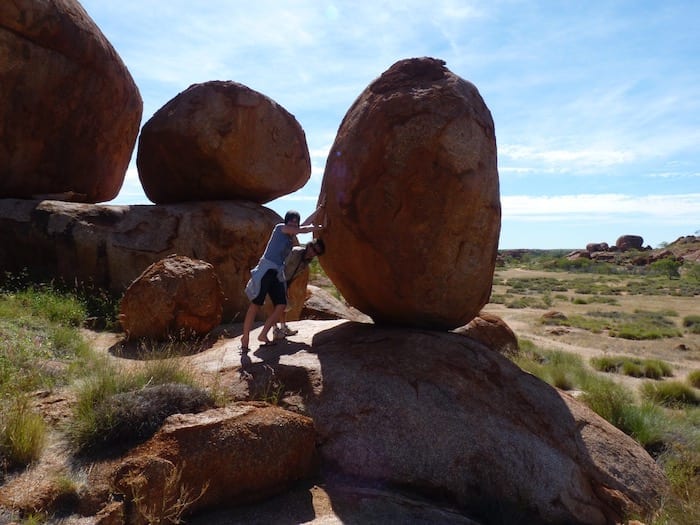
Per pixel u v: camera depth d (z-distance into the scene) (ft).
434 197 16.67
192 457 11.96
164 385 14.37
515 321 81.20
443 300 17.70
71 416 13.92
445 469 14.05
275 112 38.60
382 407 15.06
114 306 29.45
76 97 34.50
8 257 31.24
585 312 95.71
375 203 17.07
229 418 12.99
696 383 39.78
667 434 23.21
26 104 32.17
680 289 150.82
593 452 16.39
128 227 32.14
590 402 25.91
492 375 17.15
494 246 18.28
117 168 40.16
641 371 43.19
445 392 15.71
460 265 17.35
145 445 12.35
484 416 15.42
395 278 17.38
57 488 11.14
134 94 39.63
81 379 16.58
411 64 18.15
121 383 14.87
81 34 33.96
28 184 33.99
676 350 58.13
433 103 16.93
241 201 37.24
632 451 17.29
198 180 37.27
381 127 17.10
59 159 34.94
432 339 17.75
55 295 28.50
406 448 14.26
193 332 24.80
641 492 15.84
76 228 31.01
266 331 19.08
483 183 17.21
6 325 20.71
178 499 11.42
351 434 14.52
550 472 14.70
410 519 12.32
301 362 16.98
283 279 19.26
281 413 13.69
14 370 16.06
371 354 17.03
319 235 19.07
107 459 12.27
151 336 24.12
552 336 66.64
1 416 12.62
